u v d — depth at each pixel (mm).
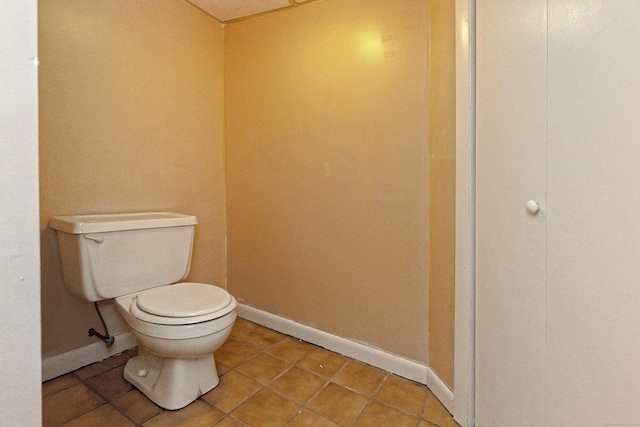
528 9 823
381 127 1482
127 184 1585
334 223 1655
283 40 1803
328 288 1689
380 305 1519
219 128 2068
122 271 1338
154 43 1680
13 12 453
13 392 467
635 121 589
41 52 1272
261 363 1548
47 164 1313
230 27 2021
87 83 1419
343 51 1586
